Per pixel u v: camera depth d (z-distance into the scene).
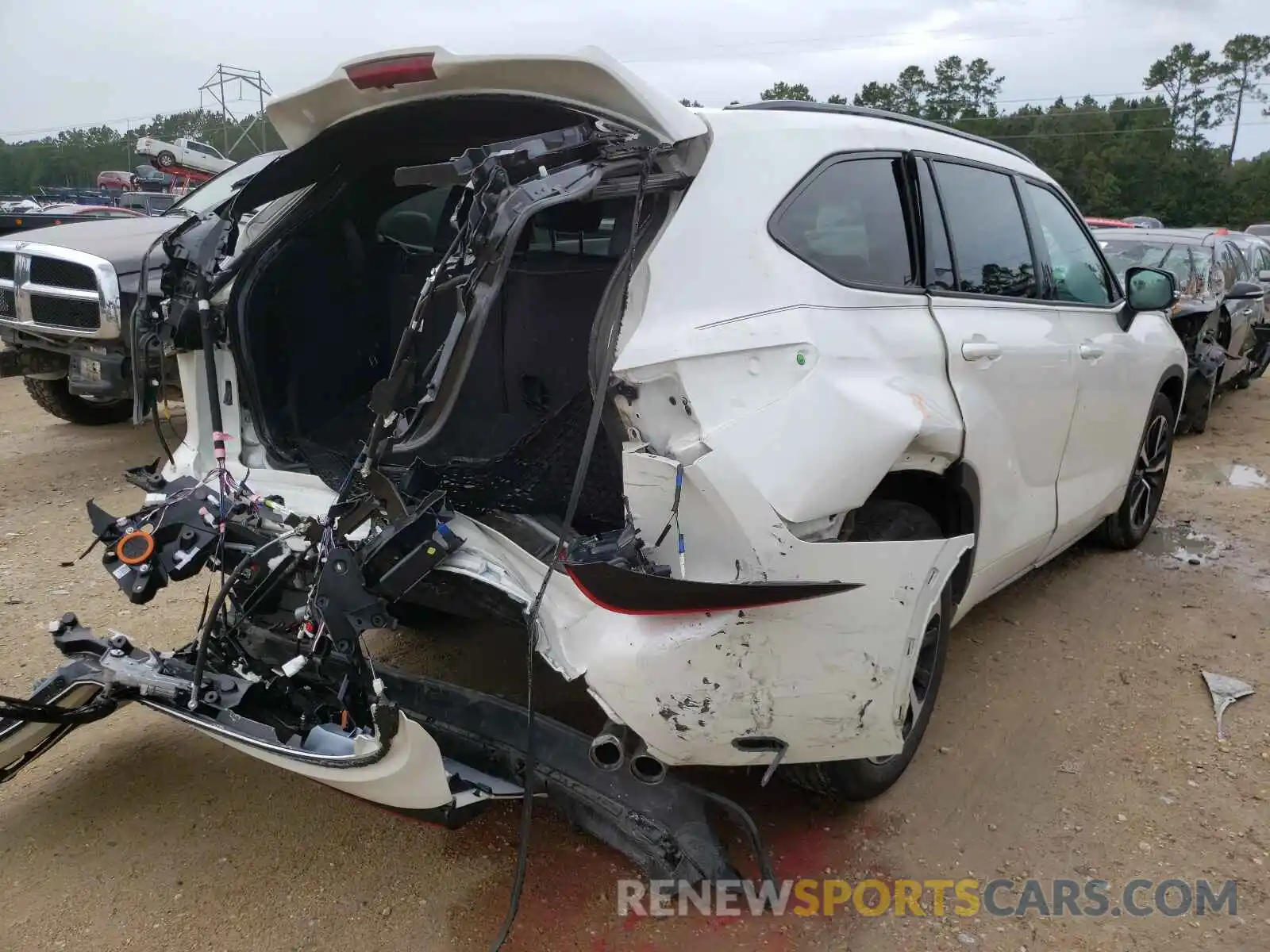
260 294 2.99
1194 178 68.44
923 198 3.18
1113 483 4.60
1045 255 3.94
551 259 2.97
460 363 2.16
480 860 2.79
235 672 2.76
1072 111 74.50
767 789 3.12
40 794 3.08
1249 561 5.23
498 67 2.41
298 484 2.86
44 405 7.79
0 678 3.72
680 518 2.28
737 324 2.36
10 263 6.58
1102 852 2.86
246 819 2.97
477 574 2.34
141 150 11.38
